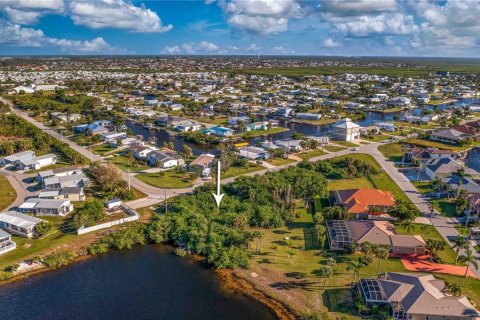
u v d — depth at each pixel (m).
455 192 129.25
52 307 76.62
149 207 120.62
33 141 189.25
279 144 188.62
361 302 75.00
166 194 131.00
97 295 80.56
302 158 175.00
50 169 151.50
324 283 82.94
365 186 141.12
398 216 107.75
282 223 109.56
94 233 104.88
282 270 88.50
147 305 77.69
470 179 139.62
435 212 118.44
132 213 114.81
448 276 84.88
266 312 75.75
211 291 82.38
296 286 82.81
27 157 165.25
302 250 96.81
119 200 120.81
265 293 81.19
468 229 107.00
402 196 131.88
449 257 92.69
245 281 85.56
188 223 107.06
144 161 165.62
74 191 125.56
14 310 75.56
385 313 71.62
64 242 100.12
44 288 82.69
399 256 93.06
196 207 116.69
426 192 135.62
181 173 152.38
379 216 113.44
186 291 82.25
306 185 130.38
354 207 113.94
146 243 102.88
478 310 73.31
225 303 78.50
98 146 192.12
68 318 73.62
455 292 74.94
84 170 154.25
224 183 139.50
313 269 88.44
